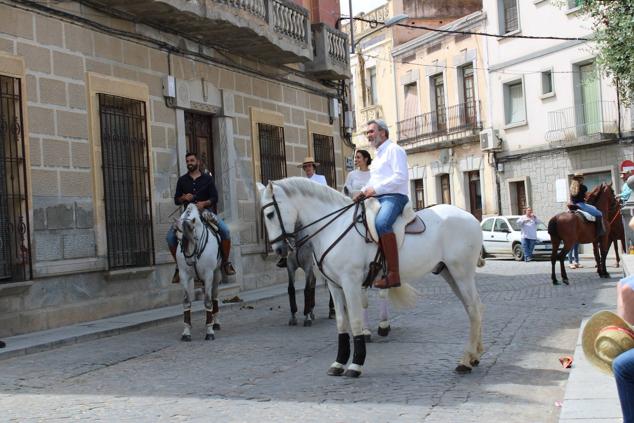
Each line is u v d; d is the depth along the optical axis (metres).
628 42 18.94
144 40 15.30
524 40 33.25
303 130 21.47
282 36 18.41
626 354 4.32
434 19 42.19
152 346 10.95
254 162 19.00
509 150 34.34
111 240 13.99
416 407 6.85
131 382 8.42
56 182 12.90
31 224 12.25
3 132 11.99
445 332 11.03
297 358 9.52
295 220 8.27
